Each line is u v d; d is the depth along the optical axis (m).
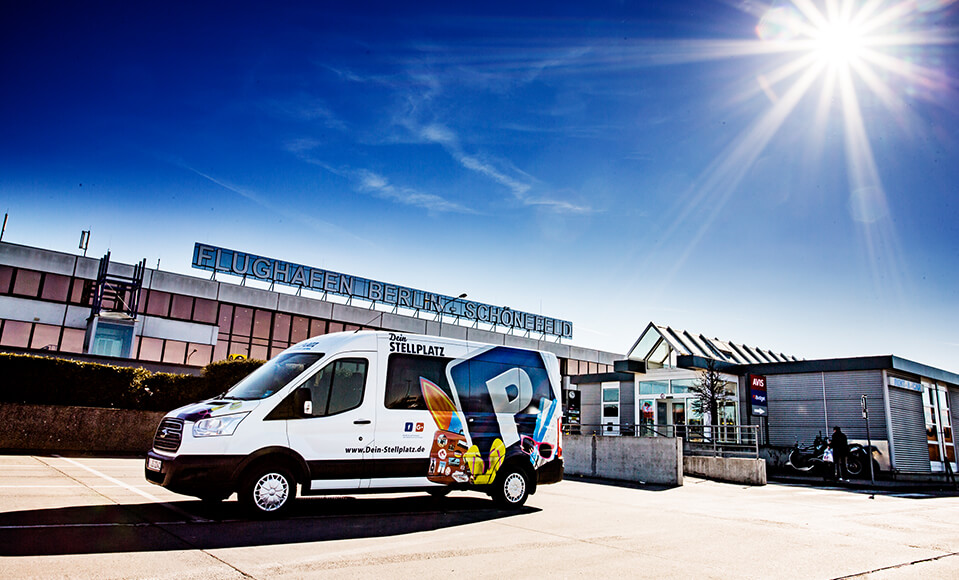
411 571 5.23
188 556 5.26
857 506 12.31
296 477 7.65
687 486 15.88
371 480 8.06
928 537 8.35
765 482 17.00
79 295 28.92
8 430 14.45
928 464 22.19
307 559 5.44
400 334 9.00
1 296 26.98
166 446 7.24
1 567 4.52
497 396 9.66
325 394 8.00
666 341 27.17
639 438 16.98
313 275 36.22
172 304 30.73
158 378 16.81
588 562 5.93
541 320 49.31
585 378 29.98
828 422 22.05
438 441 8.75
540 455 9.95
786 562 6.31
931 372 22.80
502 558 5.93
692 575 5.57
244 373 17.05
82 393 15.70
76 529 5.98
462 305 43.59
